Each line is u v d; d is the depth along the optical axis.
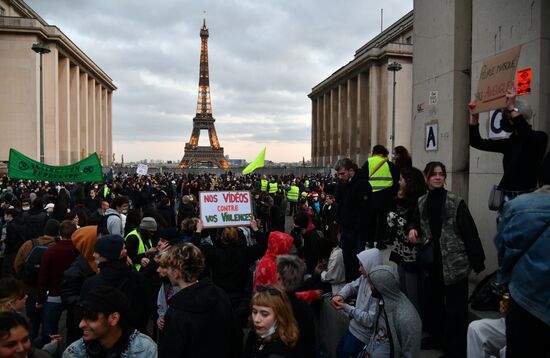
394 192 7.34
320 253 6.96
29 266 7.58
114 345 3.77
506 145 4.84
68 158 62.75
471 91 7.06
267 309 3.74
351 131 72.25
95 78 81.81
